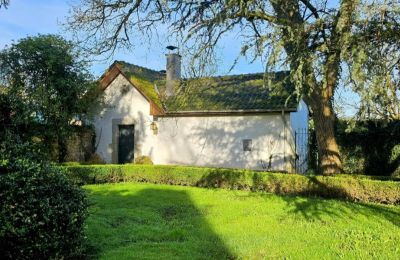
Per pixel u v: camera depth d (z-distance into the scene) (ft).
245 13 36.83
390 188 35.50
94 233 24.39
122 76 69.41
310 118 77.97
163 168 50.34
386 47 27.53
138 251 21.27
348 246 22.25
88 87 62.34
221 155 61.52
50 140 55.72
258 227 26.73
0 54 57.36
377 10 25.80
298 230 25.85
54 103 56.70
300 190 40.55
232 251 21.61
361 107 25.48
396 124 53.72
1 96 22.00
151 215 30.91
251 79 68.18
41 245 16.51
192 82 50.08
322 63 28.71
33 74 58.54
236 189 45.01
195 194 41.42
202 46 42.14
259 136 58.44
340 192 38.17
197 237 24.57
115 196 40.19
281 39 30.12
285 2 36.58
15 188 16.06
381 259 19.86
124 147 69.97
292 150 55.98
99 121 71.10
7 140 19.02
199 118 63.62
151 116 67.15
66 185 18.74
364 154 58.03
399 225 27.14
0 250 15.80
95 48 48.78
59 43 59.11
